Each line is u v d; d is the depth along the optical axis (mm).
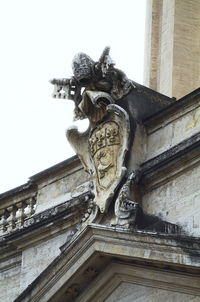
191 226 35469
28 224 39875
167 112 37219
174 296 35094
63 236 39062
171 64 45500
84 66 37469
